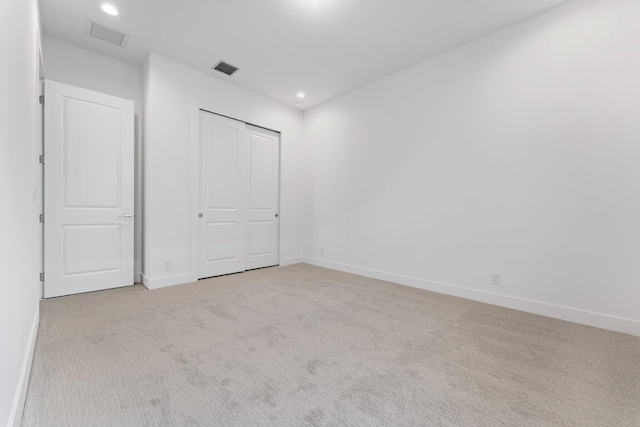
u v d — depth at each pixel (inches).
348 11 100.3
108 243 124.0
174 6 98.6
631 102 85.6
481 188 115.8
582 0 93.0
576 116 94.5
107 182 123.1
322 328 87.7
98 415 49.2
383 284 140.9
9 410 43.0
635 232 85.2
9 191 45.3
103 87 129.3
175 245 135.5
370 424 48.3
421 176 135.1
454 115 123.5
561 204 97.6
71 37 116.5
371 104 156.3
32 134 73.3
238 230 163.6
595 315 90.9
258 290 127.7
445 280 126.4
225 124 156.4
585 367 66.9
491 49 112.7
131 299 112.3
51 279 110.8
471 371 64.9
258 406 52.4
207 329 85.6
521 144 105.8
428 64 132.3
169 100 133.0
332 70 142.9
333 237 177.0
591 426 48.4
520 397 55.8
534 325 91.5
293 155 191.2
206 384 58.6
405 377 62.3
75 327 85.1
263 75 147.9
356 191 164.2
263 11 100.8
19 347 51.4
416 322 93.3
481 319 96.2
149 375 61.4
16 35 51.2
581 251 93.9
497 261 111.7
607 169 89.4
